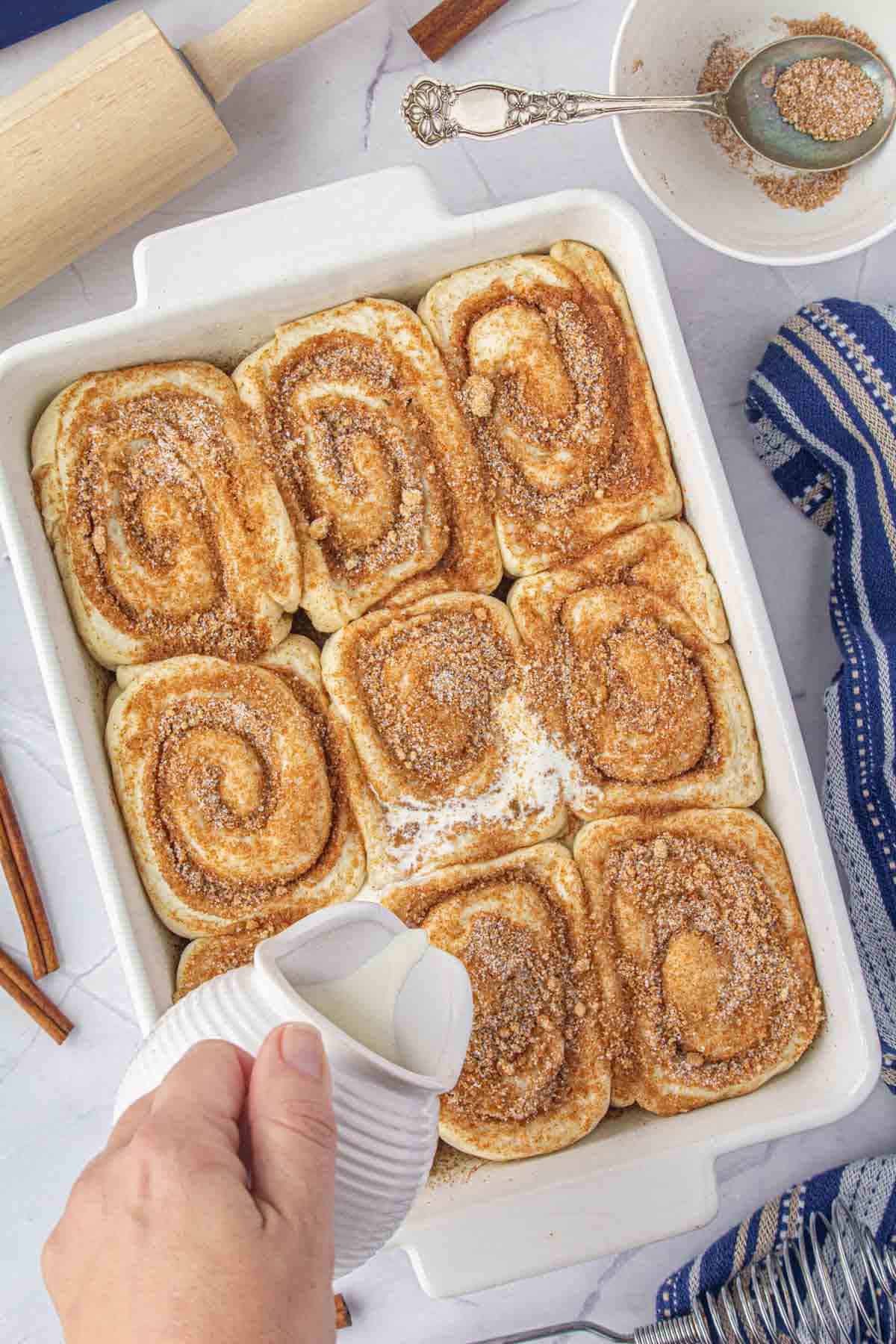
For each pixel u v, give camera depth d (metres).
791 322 0.98
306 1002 0.75
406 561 0.92
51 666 0.88
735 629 0.92
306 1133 0.69
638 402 0.93
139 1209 0.69
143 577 0.91
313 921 0.76
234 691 0.91
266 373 0.92
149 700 0.91
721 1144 0.89
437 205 0.90
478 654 0.92
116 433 0.91
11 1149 1.01
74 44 1.00
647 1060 0.91
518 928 0.91
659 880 0.92
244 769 0.90
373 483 0.92
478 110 0.92
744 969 0.92
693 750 0.93
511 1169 0.90
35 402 0.91
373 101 1.00
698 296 1.01
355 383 0.92
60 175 0.94
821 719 1.02
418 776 0.92
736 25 0.95
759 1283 0.98
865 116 0.95
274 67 1.00
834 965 0.91
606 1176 0.89
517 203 0.90
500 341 0.93
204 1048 0.71
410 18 1.00
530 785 0.92
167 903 0.90
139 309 0.90
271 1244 0.68
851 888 1.00
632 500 0.93
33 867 1.00
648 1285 1.02
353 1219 0.75
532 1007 0.91
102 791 0.89
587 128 1.00
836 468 0.99
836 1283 0.98
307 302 0.92
